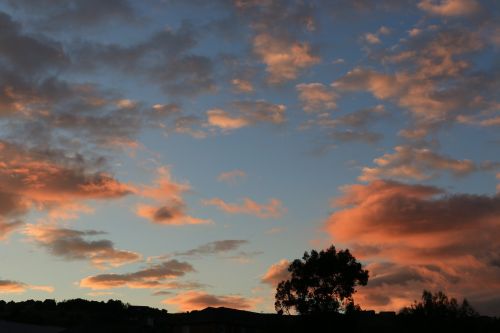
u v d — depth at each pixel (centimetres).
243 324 9131
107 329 8912
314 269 8456
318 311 8331
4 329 8275
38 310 12838
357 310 8394
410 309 8106
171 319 9406
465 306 7975
